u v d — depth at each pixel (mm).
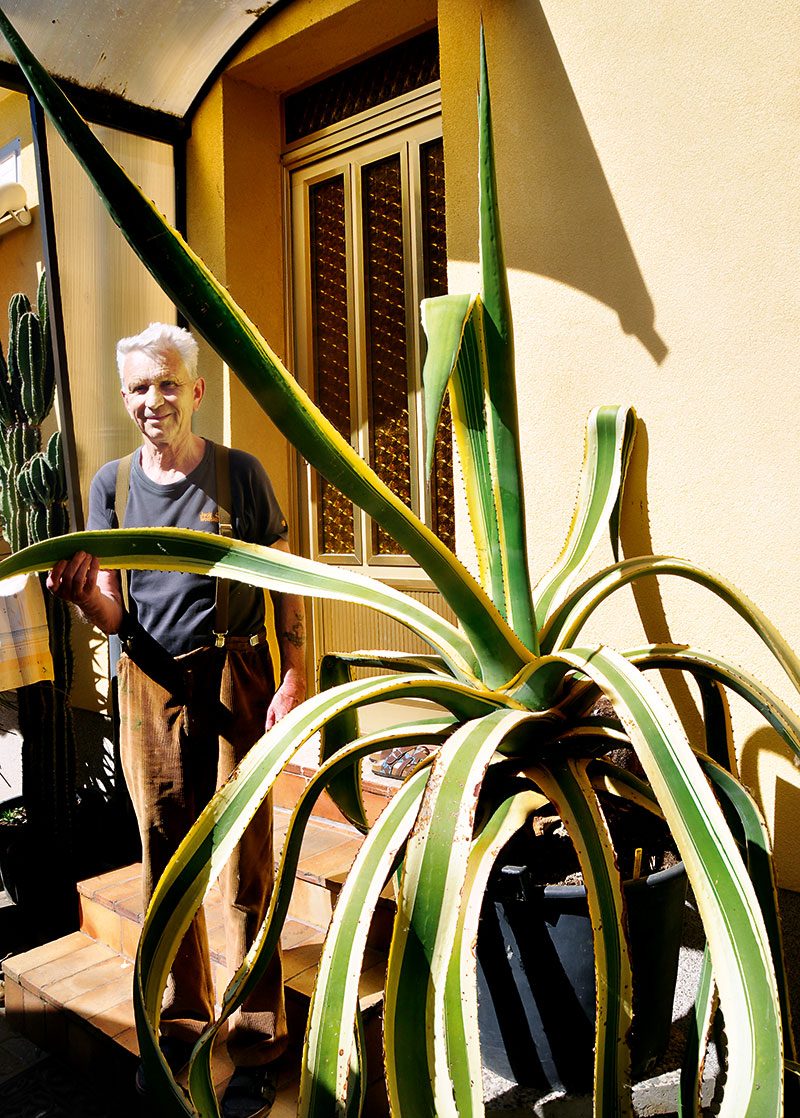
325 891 2066
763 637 1112
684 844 823
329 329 2928
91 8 2355
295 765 2588
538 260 1886
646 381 1726
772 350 1562
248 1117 1529
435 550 987
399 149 2656
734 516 1615
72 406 2725
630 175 1736
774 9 1542
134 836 2674
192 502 1677
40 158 2504
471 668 1162
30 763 2648
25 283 3484
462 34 2018
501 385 1110
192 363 1702
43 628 2492
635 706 890
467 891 872
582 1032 1163
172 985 1650
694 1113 999
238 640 1671
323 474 912
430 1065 739
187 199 2926
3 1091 1892
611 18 1754
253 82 2863
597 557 1825
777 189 1547
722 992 767
